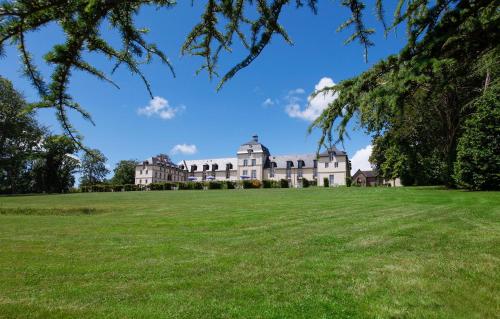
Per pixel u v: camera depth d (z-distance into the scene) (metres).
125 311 3.47
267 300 3.66
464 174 17.92
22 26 1.44
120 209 15.20
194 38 1.91
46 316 3.38
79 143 1.77
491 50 2.48
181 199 21.75
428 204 12.27
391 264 4.82
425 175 27.86
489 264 4.64
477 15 2.35
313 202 15.36
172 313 3.40
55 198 27.36
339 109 2.57
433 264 4.73
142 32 1.71
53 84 1.62
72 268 5.02
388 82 2.45
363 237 6.72
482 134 17.19
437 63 2.22
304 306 3.48
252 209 13.02
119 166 83.25
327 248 5.92
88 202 21.53
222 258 5.44
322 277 4.35
